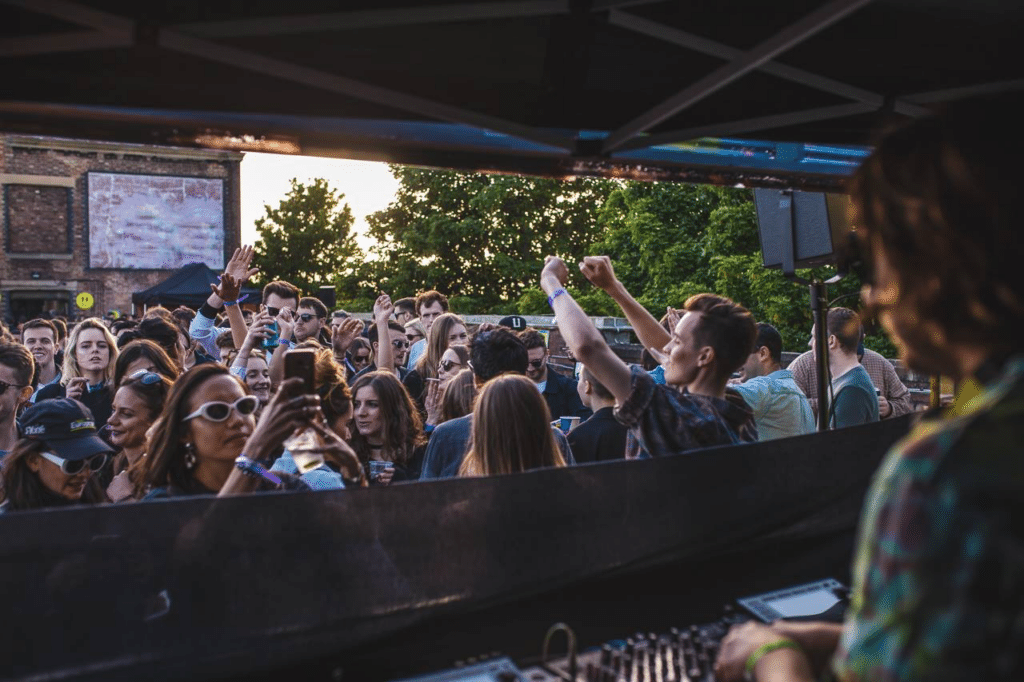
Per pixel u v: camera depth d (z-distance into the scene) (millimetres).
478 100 2059
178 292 20641
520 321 5703
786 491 2025
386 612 1617
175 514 1483
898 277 885
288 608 1548
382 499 1622
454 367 5000
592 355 2318
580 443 3670
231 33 1682
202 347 6137
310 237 46562
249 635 1521
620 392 2307
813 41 2053
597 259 2977
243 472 1872
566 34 1913
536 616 1735
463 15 1758
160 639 1463
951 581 742
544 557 1750
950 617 736
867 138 2449
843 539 2092
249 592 1523
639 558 1844
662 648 1678
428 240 27828
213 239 34250
